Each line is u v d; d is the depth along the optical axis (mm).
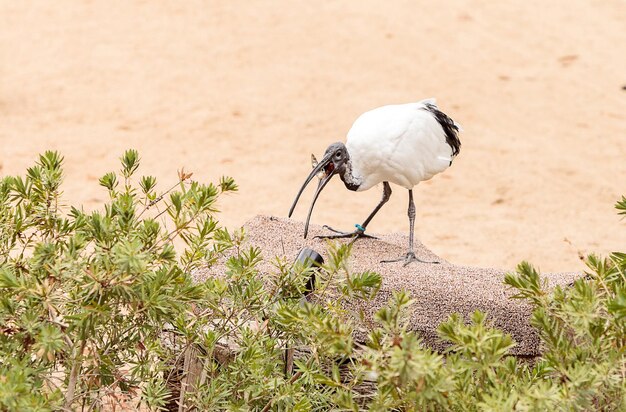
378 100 20469
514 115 20109
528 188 15875
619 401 4898
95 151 16828
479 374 4855
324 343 5211
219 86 21047
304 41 24266
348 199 15008
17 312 5570
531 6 28984
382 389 4977
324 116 19484
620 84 22891
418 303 7344
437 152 8656
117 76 21500
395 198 15203
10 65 22094
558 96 21594
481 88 21641
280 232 9125
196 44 23875
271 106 19938
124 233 5656
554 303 5266
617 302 4777
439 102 20547
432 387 4641
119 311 5699
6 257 6000
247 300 5957
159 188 14984
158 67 22172
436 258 9109
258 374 5727
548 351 5387
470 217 14359
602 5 29906
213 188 6031
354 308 7109
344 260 5586
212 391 5797
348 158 8508
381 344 4883
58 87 20672
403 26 25781
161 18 25812
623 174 16953
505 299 7383
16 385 4793
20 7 26531
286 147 17656
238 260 6117
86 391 5750
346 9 26859
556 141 18672
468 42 24984
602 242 13250
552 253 12703
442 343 7156
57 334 5094
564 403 4594
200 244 6188
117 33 24547
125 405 7047
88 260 5379
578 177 16609
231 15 26141
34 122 18344
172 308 5477
